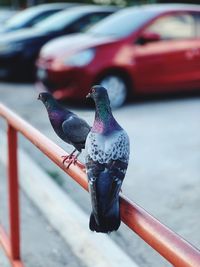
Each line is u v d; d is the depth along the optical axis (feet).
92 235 11.38
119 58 24.27
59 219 12.36
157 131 20.27
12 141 9.02
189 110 24.17
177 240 4.41
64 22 32.65
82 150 6.01
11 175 9.18
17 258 9.34
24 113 23.66
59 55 24.54
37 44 31.89
